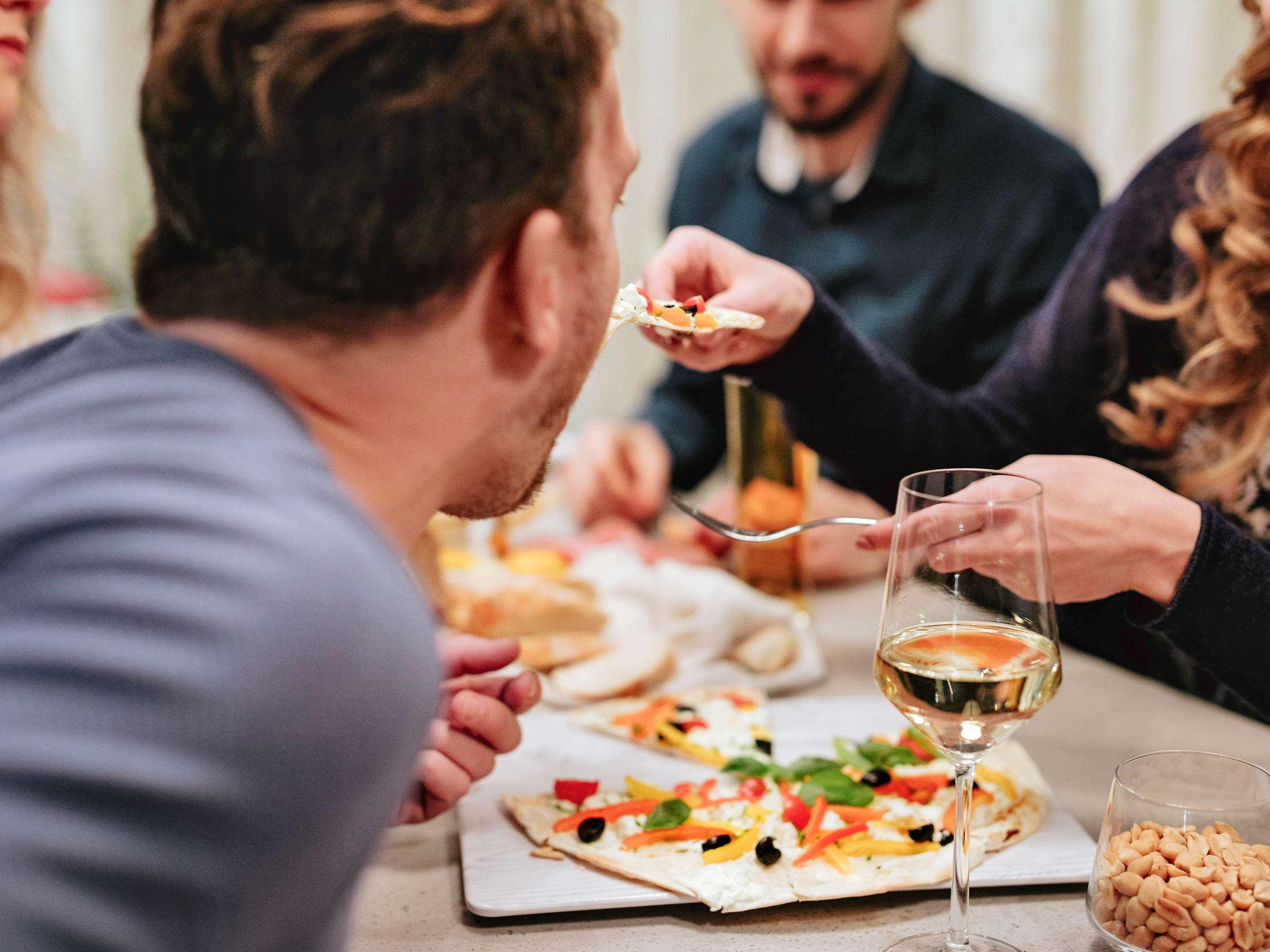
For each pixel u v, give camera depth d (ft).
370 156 1.78
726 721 3.94
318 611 1.57
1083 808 3.43
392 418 1.96
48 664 1.47
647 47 11.32
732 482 5.89
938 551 2.54
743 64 11.44
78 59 10.97
